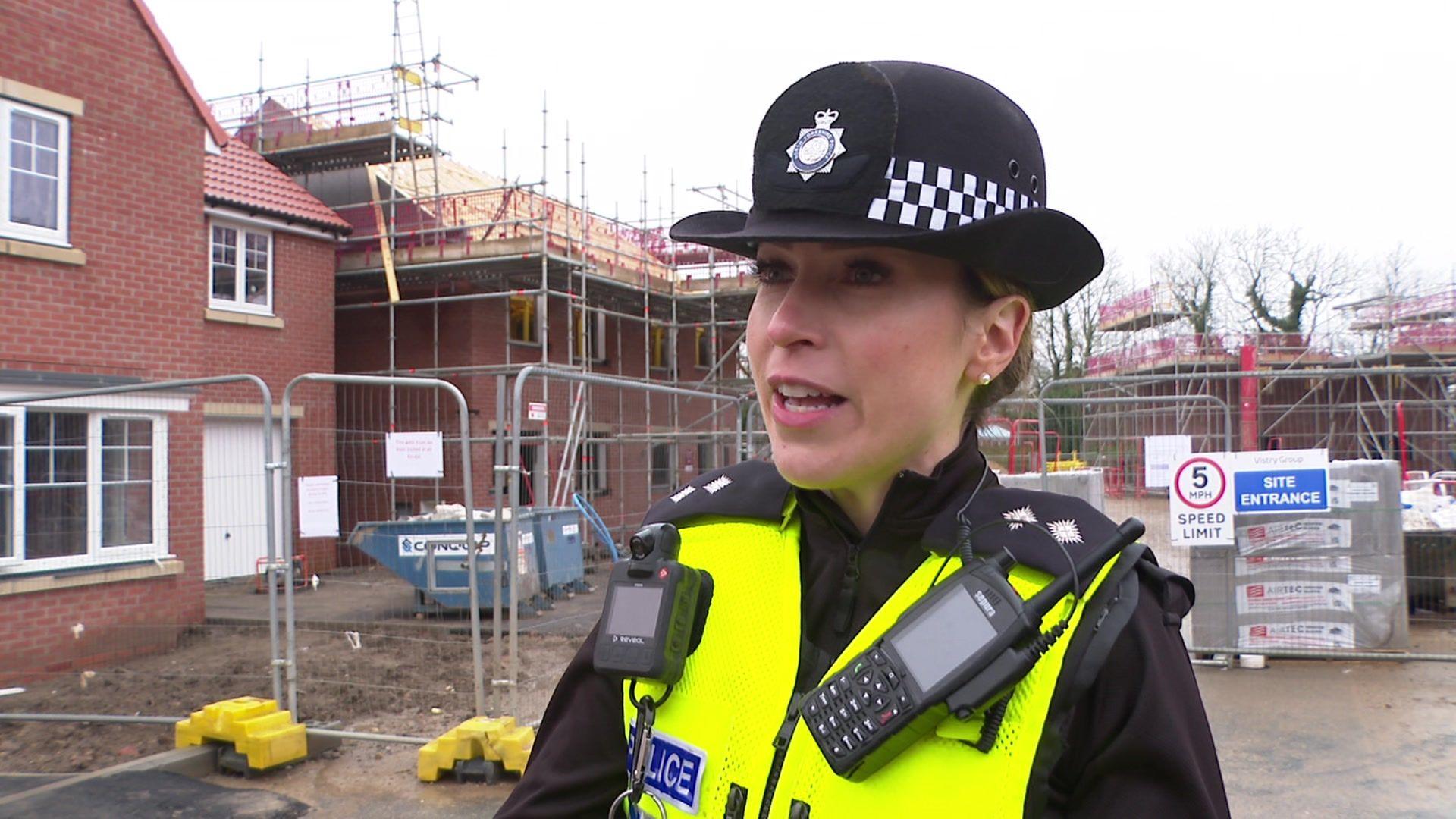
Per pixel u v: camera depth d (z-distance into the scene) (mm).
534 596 7570
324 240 13805
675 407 10172
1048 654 940
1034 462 7586
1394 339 22203
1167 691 936
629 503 9281
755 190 1039
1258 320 33281
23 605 7344
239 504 8875
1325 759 5160
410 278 14695
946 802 913
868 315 996
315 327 13664
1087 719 936
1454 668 6836
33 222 8945
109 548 7844
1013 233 964
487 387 14492
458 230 15219
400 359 15117
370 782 5051
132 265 9695
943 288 1008
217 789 4914
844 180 963
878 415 1009
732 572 1176
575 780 1206
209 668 7441
